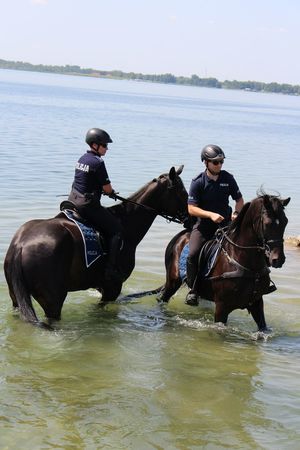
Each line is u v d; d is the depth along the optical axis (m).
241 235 7.95
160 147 35.38
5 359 6.92
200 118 76.38
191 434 5.59
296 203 19.53
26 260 7.43
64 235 7.72
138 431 5.57
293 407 6.25
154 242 13.56
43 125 44.59
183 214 8.97
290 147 44.09
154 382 6.64
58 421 5.63
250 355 7.64
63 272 7.65
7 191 17.72
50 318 7.69
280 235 7.41
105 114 65.88
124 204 8.88
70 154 28.27
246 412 6.09
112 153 30.14
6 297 8.99
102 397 6.18
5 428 5.44
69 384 6.42
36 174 21.38
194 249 8.41
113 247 8.16
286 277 11.51
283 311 9.54
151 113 77.56
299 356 7.72
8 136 34.41
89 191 8.16
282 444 5.52
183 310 9.36
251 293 8.02
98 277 8.34
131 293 9.95
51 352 7.23
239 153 36.03
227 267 8.06
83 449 5.22
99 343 7.65
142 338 7.98
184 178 23.05
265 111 141.62
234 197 8.49
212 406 6.17
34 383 6.38
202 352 7.63
